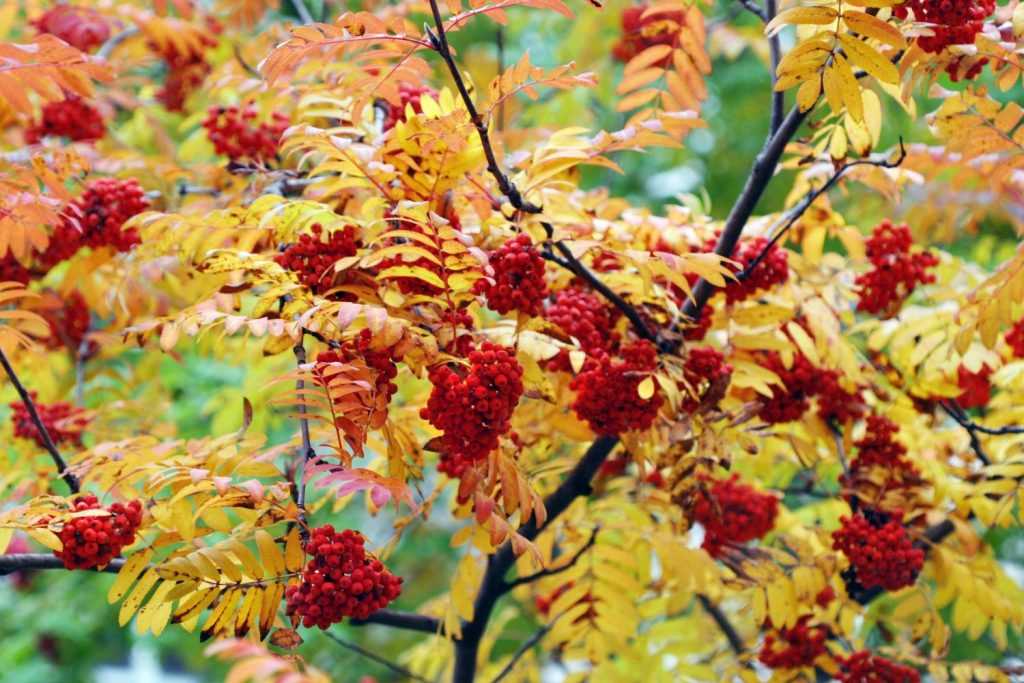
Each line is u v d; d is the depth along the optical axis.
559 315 3.26
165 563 2.70
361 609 2.63
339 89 3.89
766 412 3.82
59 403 4.19
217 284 4.00
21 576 7.57
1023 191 4.21
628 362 3.12
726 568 4.48
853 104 3.00
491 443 2.63
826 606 4.28
